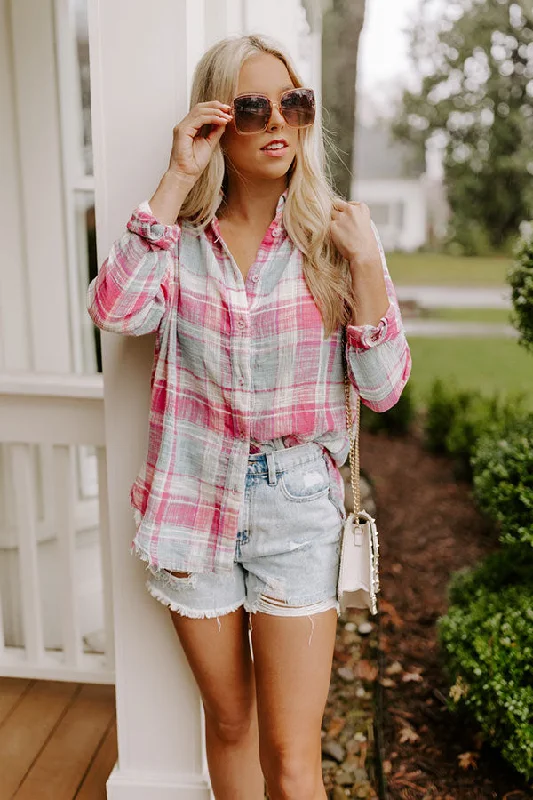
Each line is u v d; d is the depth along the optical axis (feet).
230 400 5.11
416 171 64.69
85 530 10.77
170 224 4.98
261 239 5.29
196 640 5.59
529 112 55.98
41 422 8.17
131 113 5.88
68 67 9.87
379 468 20.63
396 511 17.24
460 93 56.18
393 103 65.57
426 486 19.02
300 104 4.92
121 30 5.75
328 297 4.99
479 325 40.88
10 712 8.87
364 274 4.90
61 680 9.17
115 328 5.17
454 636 8.20
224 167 5.29
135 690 6.88
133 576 6.68
